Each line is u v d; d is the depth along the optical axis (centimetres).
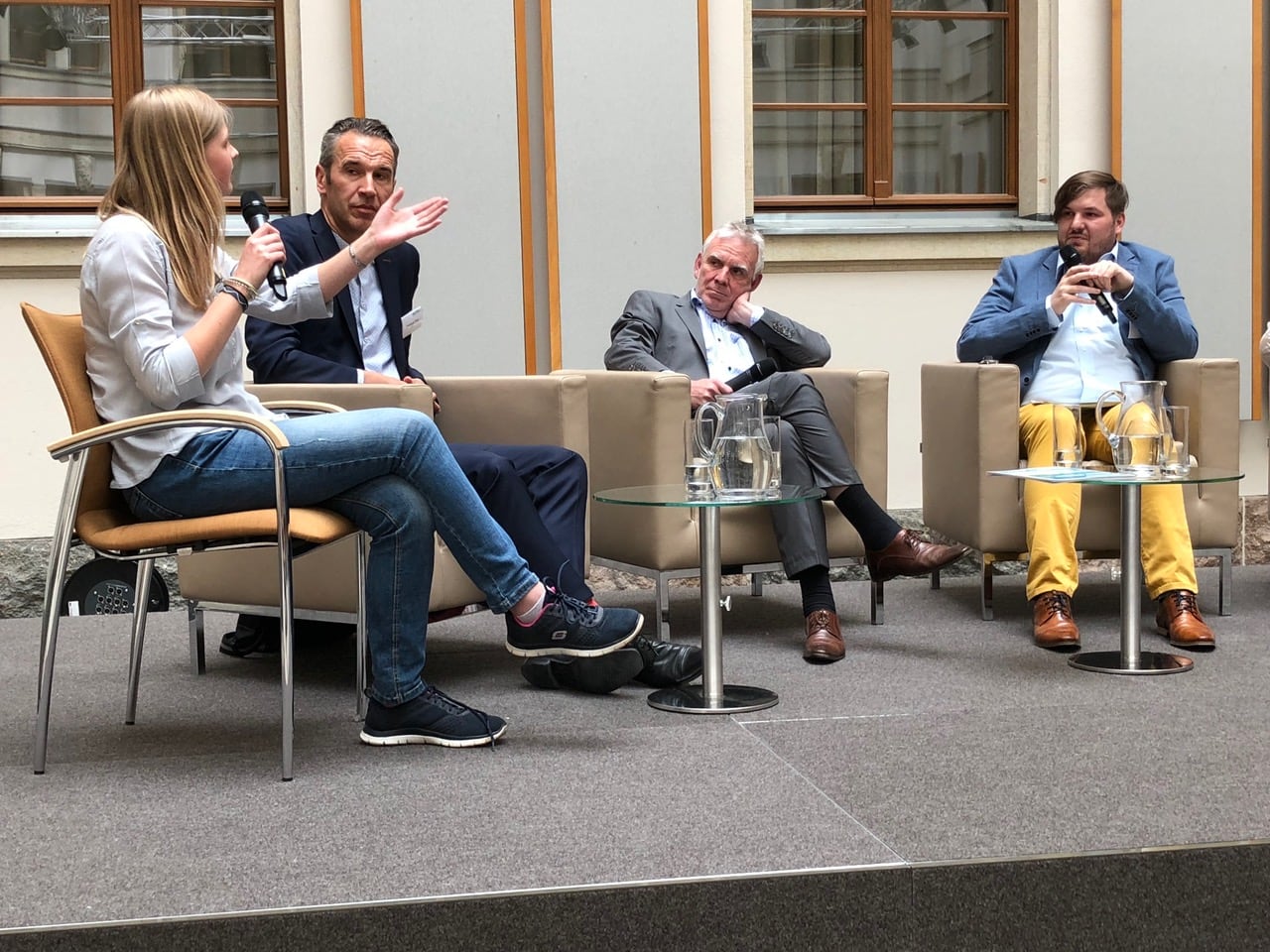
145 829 221
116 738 285
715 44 527
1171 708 301
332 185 374
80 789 245
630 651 314
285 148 512
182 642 402
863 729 284
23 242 477
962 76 564
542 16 504
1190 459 348
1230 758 258
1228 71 543
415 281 395
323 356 367
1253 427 555
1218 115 543
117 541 254
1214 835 213
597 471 394
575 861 203
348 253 301
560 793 238
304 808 231
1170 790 237
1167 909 209
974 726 286
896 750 267
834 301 536
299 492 258
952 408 418
